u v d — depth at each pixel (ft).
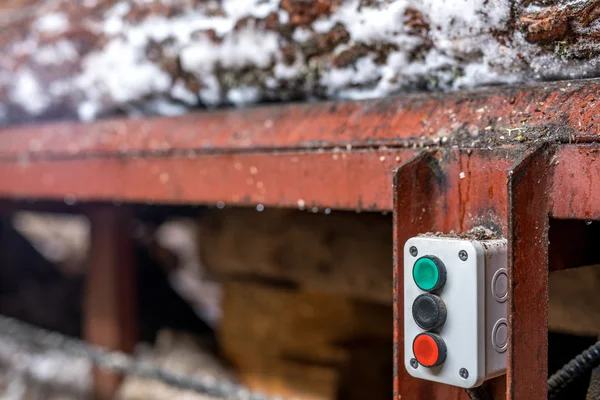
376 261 5.92
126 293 7.98
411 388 3.11
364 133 3.64
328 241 6.31
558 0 3.05
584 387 4.52
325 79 4.14
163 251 10.35
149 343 9.50
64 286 11.27
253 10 4.16
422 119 3.45
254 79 4.46
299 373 7.03
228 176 4.33
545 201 2.90
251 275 7.53
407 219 3.12
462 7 3.32
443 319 2.85
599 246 3.48
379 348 7.09
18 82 5.99
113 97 5.36
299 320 7.09
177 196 4.70
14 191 6.14
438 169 3.25
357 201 3.65
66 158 5.57
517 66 3.38
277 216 6.81
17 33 5.84
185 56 4.64
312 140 3.87
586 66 3.15
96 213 7.95
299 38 4.05
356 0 3.73
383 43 3.75
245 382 7.52
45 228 12.55
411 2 3.49
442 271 2.85
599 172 2.77
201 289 11.96
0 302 10.60
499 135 3.10
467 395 3.07
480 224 3.09
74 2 5.33
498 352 2.85
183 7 4.53
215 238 7.54
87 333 8.10
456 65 3.60
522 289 2.76
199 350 8.99
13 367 8.77
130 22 4.87
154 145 4.83
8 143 6.23
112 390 7.80
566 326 4.66
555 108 3.00
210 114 4.75
